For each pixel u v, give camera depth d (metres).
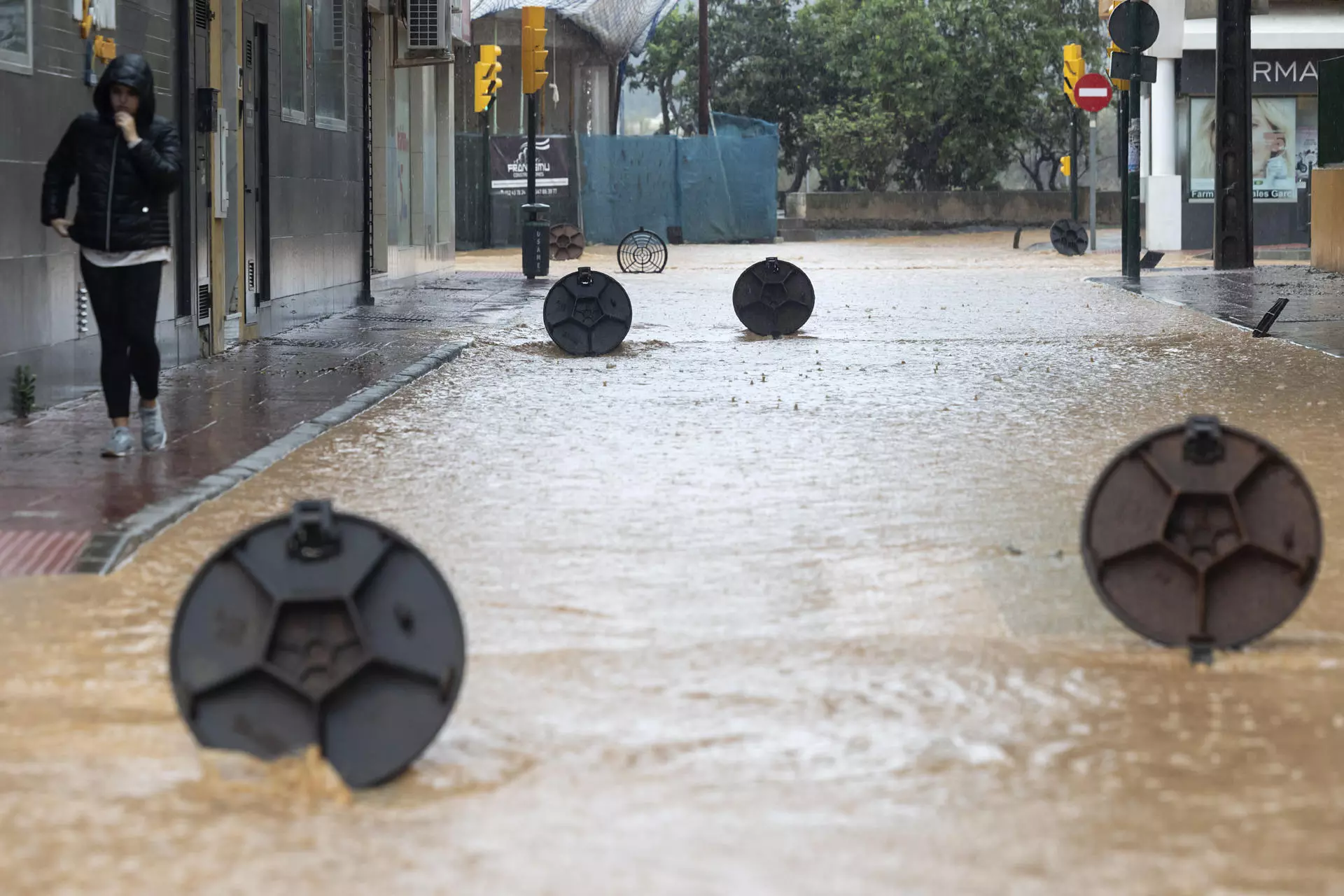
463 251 101.19
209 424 23.36
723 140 108.31
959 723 10.72
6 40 23.12
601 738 10.48
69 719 10.77
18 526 16.11
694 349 35.62
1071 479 19.44
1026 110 133.75
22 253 23.64
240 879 8.16
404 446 22.03
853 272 70.12
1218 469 12.05
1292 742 10.26
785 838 8.72
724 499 18.34
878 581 14.60
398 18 54.06
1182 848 8.53
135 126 20.41
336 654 9.75
